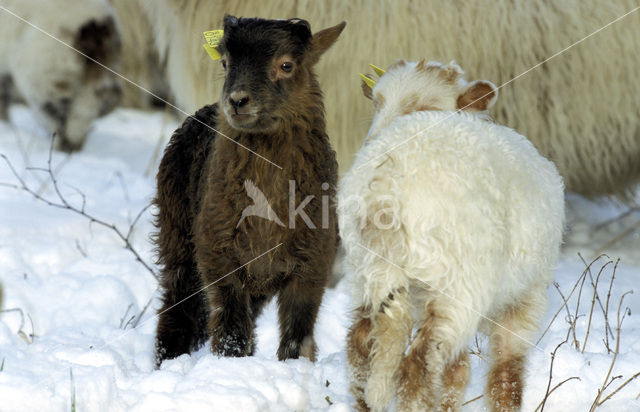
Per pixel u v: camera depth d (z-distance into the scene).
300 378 6.21
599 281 9.88
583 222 12.37
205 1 10.72
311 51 7.13
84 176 13.26
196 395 5.61
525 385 6.25
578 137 10.84
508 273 5.75
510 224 5.66
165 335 7.29
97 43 14.58
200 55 10.81
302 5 10.30
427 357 5.30
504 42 10.37
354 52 10.19
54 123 14.65
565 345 7.18
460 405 5.76
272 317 8.58
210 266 6.76
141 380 6.02
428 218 5.36
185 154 7.60
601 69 10.56
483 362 7.09
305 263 6.71
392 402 5.88
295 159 6.71
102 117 15.14
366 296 5.72
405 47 10.21
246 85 6.54
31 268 9.26
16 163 13.30
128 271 9.22
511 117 10.58
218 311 6.76
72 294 8.46
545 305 6.36
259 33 6.71
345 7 10.20
